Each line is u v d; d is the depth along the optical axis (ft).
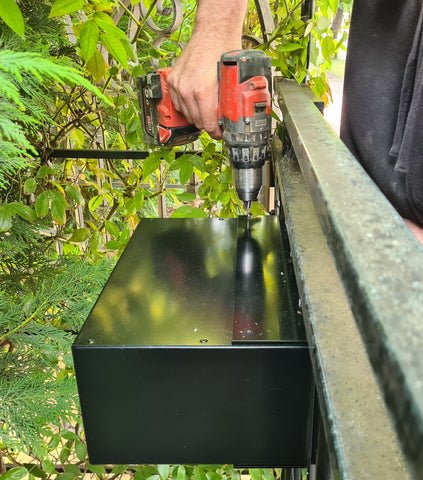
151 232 4.17
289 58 6.43
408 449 0.61
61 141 6.99
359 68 3.82
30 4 4.32
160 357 2.60
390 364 0.69
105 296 3.14
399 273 0.87
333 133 2.03
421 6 3.43
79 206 7.78
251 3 7.68
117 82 6.91
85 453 5.47
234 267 3.51
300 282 2.15
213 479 5.21
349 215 1.13
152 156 6.50
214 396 2.67
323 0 6.18
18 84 2.89
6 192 5.84
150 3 6.37
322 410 1.56
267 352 2.56
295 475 4.04
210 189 7.26
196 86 4.20
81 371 2.65
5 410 3.29
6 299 4.33
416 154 3.44
